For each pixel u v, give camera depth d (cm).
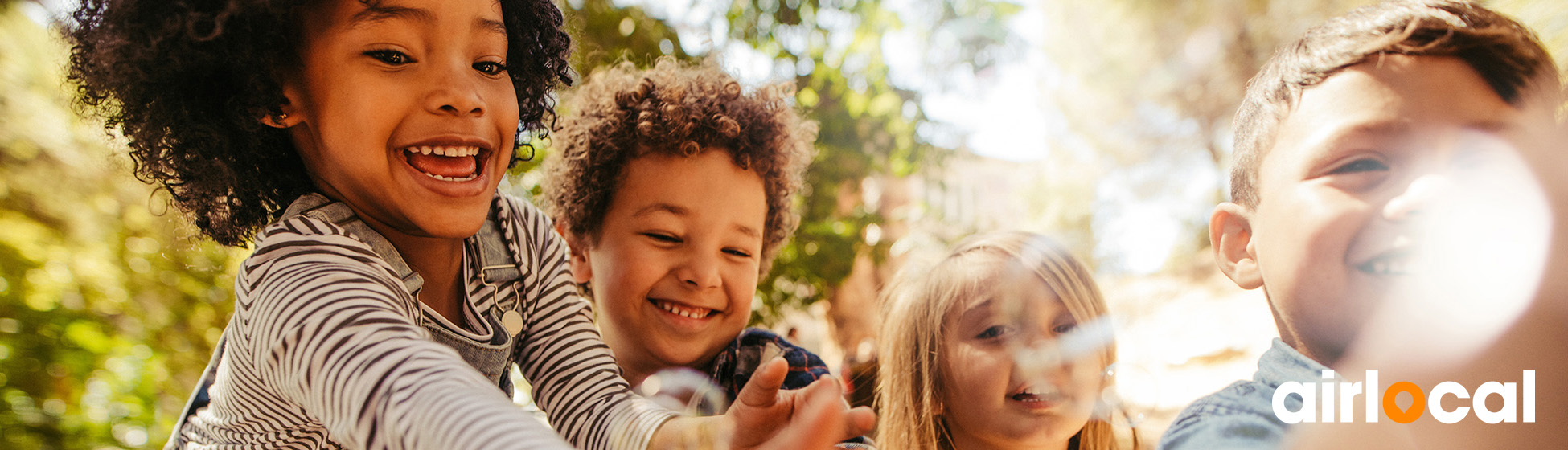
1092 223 832
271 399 98
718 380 156
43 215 395
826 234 346
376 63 95
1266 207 113
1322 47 109
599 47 359
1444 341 101
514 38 127
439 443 66
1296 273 107
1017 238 151
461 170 100
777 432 87
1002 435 138
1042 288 142
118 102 111
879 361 164
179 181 116
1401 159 101
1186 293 671
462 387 71
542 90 138
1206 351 461
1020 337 139
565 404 117
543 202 202
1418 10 106
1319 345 108
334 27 95
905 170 411
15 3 415
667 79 173
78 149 407
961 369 139
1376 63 104
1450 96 101
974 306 140
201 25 96
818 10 421
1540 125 103
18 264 352
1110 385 148
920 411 144
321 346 79
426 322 102
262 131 105
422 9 96
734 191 155
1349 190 102
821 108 407
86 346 330
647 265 151
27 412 296
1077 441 150
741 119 162
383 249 100
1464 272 100
